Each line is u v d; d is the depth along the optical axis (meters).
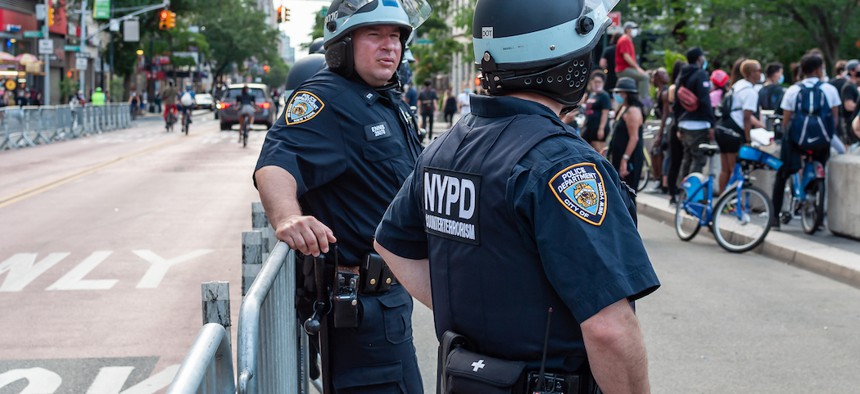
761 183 12.24
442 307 2.44
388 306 3.83
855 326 6.96
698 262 9.52
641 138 10.80
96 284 8.47
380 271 3.79
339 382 3.82
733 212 10.20
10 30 52.47
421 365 6.11
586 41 2.39
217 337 2.06
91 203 14.48
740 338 6.62
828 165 10.55
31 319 7.23
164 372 5.94
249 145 30.39
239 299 7.72
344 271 3.79
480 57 2.44
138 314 7.36
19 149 27.58
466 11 36.47
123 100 67.56
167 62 77.88
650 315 7.27
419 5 4.02
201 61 99.75
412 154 3.97
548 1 2.35
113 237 11.09
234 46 102.88
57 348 6.43
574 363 2.28
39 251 10.14
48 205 14.23
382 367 3.84
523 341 2.27
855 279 8.38
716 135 11.75
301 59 5.05
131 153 26.02
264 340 2.72
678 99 12.41
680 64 14.56
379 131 3.82
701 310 7.43
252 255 4.49
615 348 2.13
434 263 2.47
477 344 2.36
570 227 2.15
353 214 3.80
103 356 6.26
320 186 3.81
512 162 2.24
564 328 2.25
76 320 7.19
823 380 5.69
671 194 12.88
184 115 37.97
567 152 2.22
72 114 34.31
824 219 11.29
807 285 8.41
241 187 16.89
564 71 2.38
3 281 8.64
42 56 57.94
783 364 6.01
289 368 3.44
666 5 28.70
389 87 3.98
